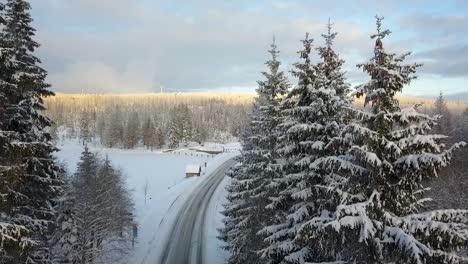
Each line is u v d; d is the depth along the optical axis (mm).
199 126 174375
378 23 11664
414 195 12570
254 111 29391
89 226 33156
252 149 25938
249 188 24875
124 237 42906
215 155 132875
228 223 33438
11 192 14609
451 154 10445
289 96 17422
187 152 146750
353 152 11391
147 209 59969
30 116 17000
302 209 15711
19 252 13414
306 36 17172
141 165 109125
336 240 11922
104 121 184375
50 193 18500
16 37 17375
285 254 16953
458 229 10398
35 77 15461
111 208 38094
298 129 15695
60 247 31375
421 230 10547
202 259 39219
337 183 12445
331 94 16156
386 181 11523
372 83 11688
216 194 69250
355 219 10781
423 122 11242
